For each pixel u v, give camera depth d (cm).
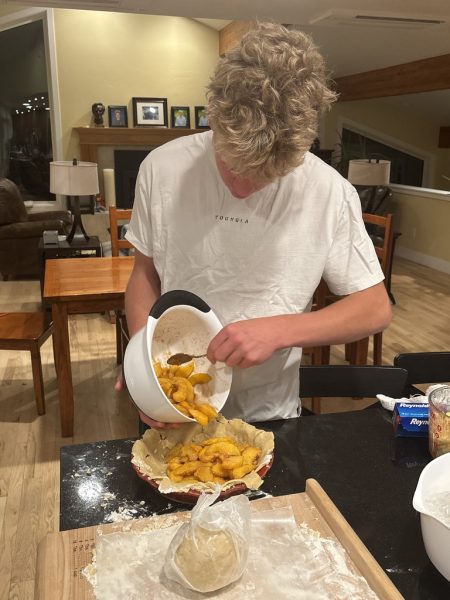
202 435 107
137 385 92
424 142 800
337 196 119
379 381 145
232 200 118
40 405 284
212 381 109
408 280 570
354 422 122
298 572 78
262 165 85
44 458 248
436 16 398
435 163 814
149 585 75
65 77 674
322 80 87
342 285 124
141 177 126
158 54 692
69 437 265
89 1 382
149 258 133
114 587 75
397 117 780
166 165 122
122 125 696
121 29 675
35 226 529
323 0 364
